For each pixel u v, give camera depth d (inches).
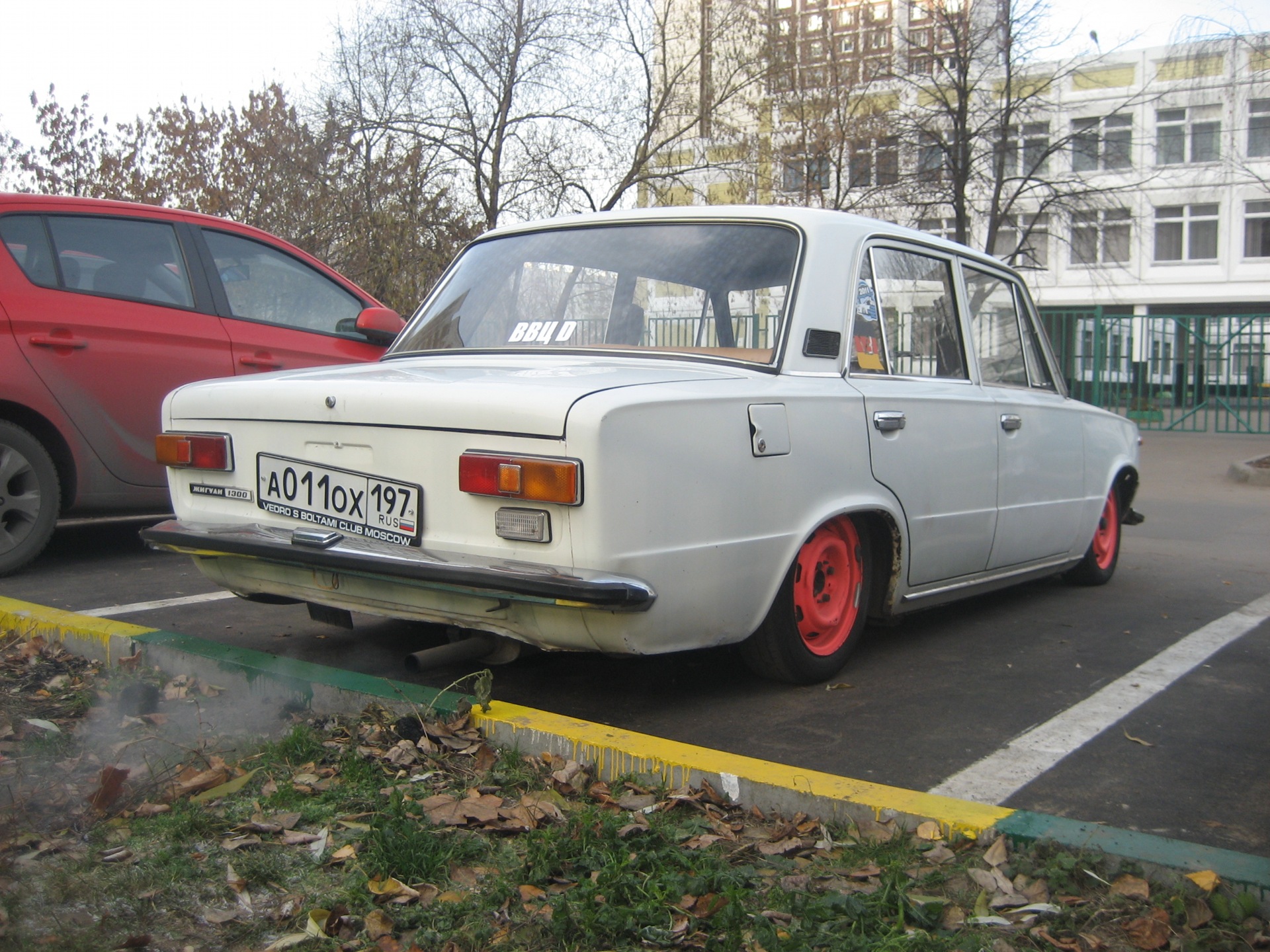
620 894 84.1
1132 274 1466.5
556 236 162.6
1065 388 213.8
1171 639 181.2
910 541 153.2
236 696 132.1
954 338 174.6
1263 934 80.0
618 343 145.8
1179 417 788.0
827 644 146.5
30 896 81.4
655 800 103.6
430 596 120.6
